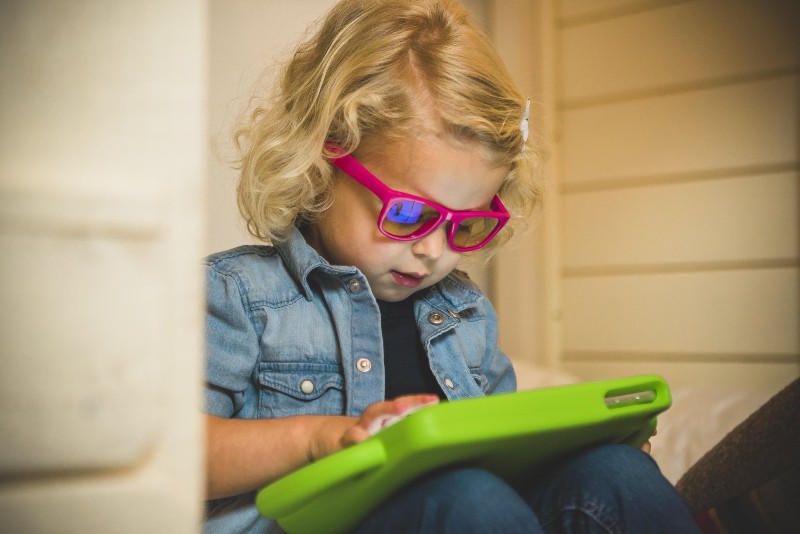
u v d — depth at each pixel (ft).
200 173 1.46
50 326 1.36
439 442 1.77
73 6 1.41
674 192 7.22
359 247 2.90
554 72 7.80
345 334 2.90
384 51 2.96
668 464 4.15
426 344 3.13
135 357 1.41
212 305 2.81
